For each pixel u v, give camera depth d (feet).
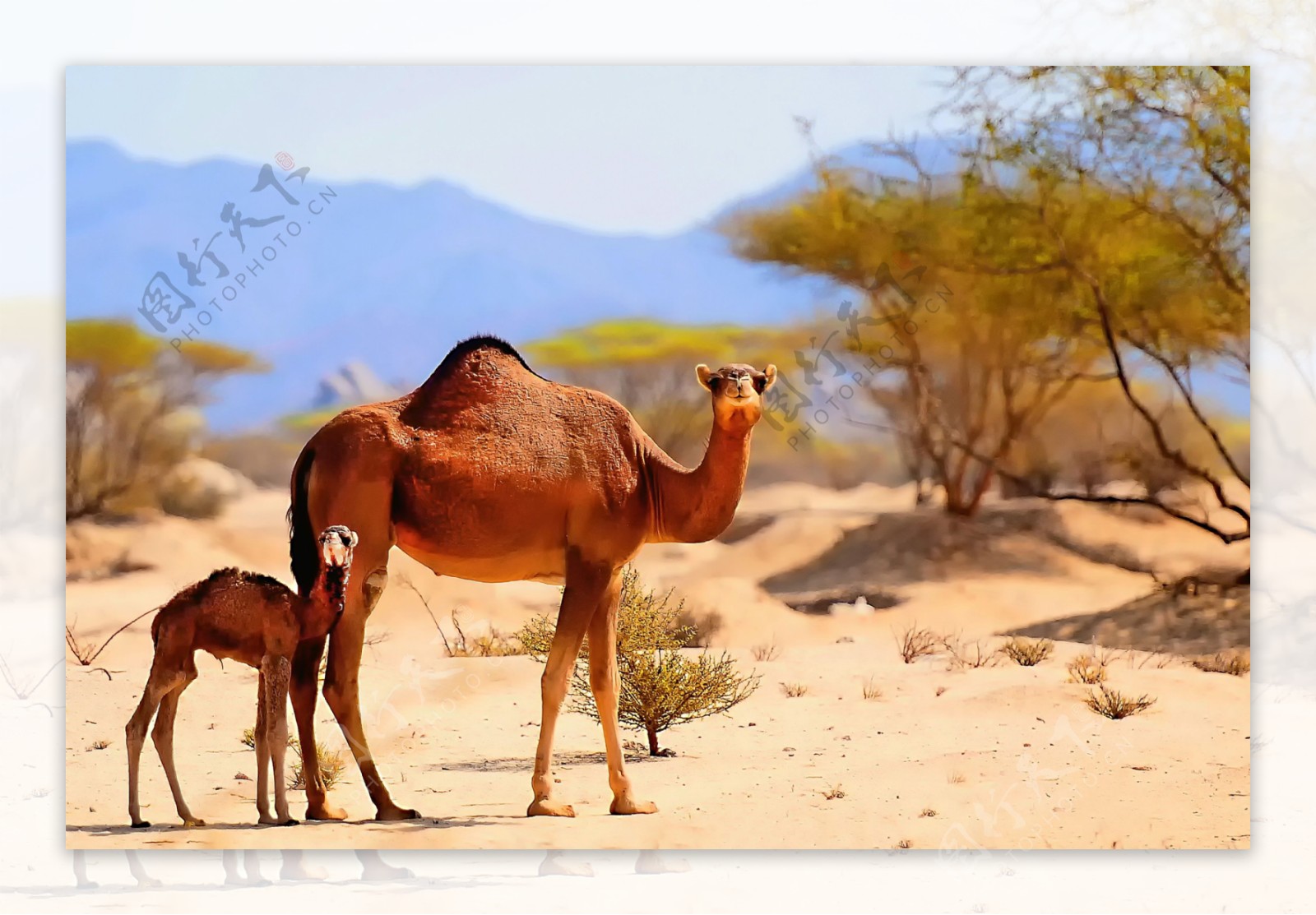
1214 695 120.37
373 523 76.38
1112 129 184.55
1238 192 180.86
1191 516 222.69
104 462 278.67
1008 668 140.77
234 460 343.26
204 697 118.21
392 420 78.07
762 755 97.40
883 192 263.90
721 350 368.48
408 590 198.70
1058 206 206.59
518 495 77.05
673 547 258.37
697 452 358.84
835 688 125.49
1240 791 87.20
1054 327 235.61
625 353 374.43
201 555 246.88
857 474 306.76
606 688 78.79
